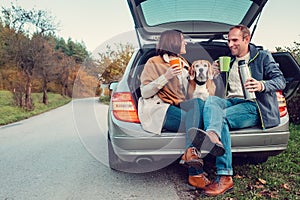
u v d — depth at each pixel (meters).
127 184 2.91
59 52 16.69
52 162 3.88
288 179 2.73
